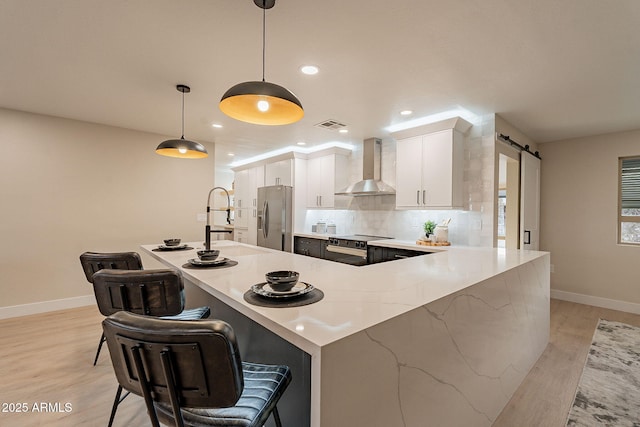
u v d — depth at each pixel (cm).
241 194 659
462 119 329
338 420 85
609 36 188
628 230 394
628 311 381
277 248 509
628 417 185
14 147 345
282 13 170
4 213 341
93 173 395
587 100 290
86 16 174
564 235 433
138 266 202
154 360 81
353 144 494
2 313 338
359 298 124
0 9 167
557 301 427
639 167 384
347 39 195
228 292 135
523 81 252
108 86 272
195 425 96
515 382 208
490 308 168
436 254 257
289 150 536
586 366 244
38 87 276
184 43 202
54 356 251
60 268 373
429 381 121
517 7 163
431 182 350
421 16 172
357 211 486
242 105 172
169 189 457
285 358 134
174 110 337
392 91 275
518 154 390
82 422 174
